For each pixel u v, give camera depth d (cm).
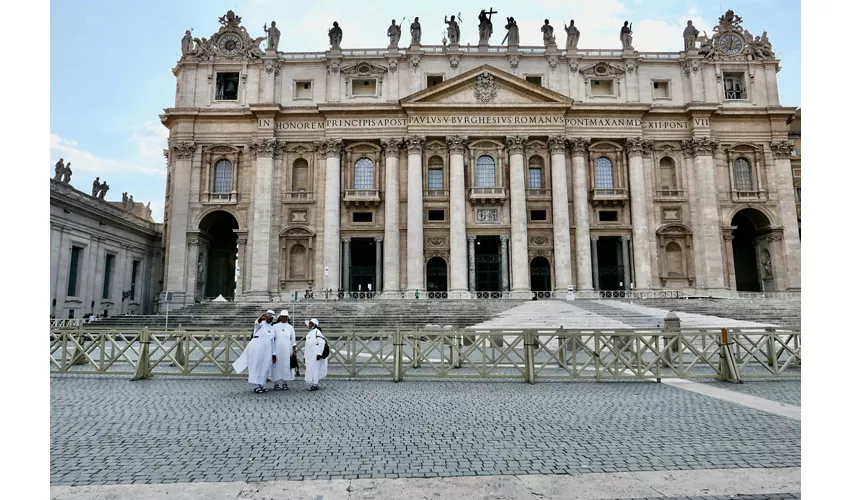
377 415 1121
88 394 1378
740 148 5528
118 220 5162
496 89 5334
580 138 5341
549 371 1822
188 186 5328
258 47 5578
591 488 675
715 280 5194
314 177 5359
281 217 5325
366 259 5712
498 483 695
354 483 694
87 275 4691
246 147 5431
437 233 5288
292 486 683
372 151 5412
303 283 5241
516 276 5069
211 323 3784
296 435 950
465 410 1174
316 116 5434
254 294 5072
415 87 5447
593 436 938
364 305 4094
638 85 5553
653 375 1609
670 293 5144
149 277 5850
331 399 1319
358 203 5316
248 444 889
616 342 1633
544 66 5528
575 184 5297
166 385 1539
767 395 1352
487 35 5609
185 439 921
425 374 1667
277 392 1425
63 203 4297
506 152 5331
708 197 5319
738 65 5634
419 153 5266
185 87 5509
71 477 715
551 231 5312
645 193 5341
